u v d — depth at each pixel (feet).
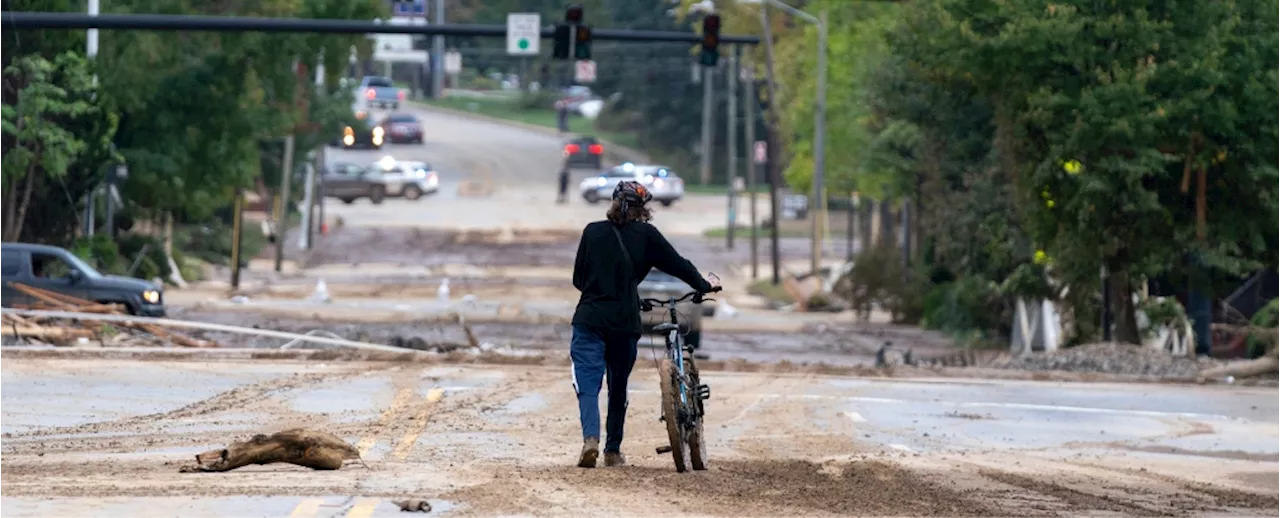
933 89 533.55
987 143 536.01
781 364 332.19
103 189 599.57
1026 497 144.66
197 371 276.62
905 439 206.18
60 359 293.02
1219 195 390.21
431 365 304.91
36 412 206.59
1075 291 461.78
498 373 288.71
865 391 282.97
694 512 122.93
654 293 438.81
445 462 156.35
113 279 424.46
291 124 631.56
